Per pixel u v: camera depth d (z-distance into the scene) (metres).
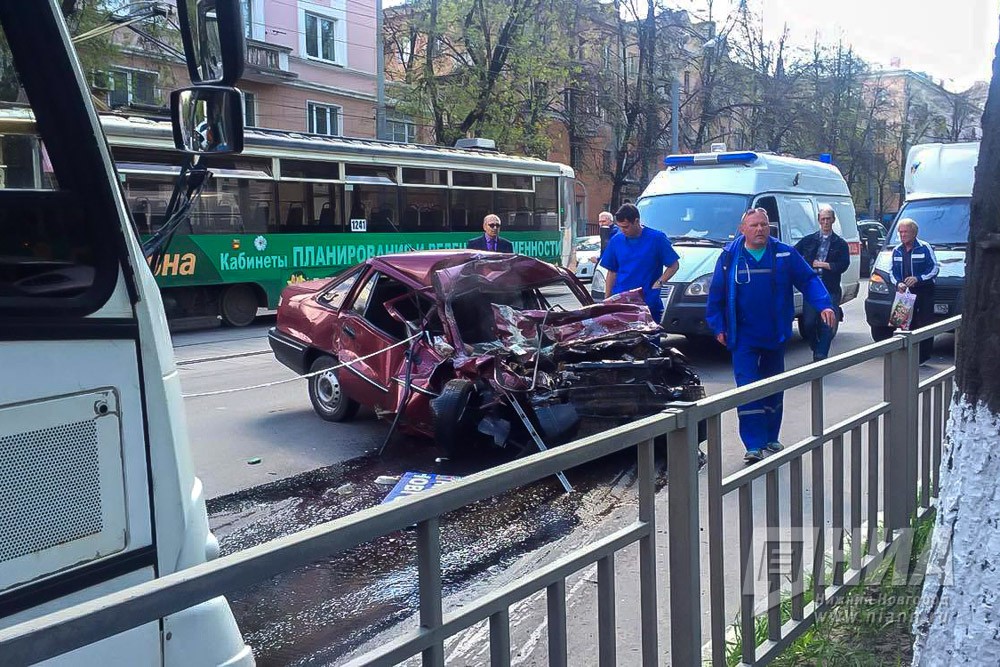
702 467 6.55
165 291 15.77
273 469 6.76
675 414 2.69
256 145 16.45
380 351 7.41
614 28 34.41
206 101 2.59
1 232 1.92
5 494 1.85
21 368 1.89
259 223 16.73
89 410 2.01
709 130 41.47
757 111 39.25
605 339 6.90
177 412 2.32
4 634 1.27
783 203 12.67
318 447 7.40
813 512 3.61
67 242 2.01
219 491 6.21
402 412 7.04
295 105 30.88
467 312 7.70
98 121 2.09
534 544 5.22
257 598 4.47
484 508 5.85
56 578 1.92
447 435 6.50
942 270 12.02
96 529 2.01
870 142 47.53
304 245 17.44
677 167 13.40
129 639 2.01
